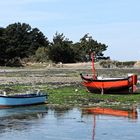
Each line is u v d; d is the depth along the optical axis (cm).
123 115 3866
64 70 14425
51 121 3512
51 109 4312
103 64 18638
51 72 12606
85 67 17500
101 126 3269
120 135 2922
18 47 18362
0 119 3628
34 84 7475
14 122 3459
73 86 7031
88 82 5800
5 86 6794
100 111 4147
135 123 3416
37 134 2941
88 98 5184
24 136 2870
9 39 18362
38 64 18000
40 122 3462
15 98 4450
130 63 19838
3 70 13912
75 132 3025
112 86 5725
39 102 4659
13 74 10850
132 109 4297
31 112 4084
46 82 8094
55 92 5731
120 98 5216
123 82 5738
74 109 4303
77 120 3572
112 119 3634
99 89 5753
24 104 4528
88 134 2955
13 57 17600
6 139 2770
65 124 3359
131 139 2795
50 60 19175
